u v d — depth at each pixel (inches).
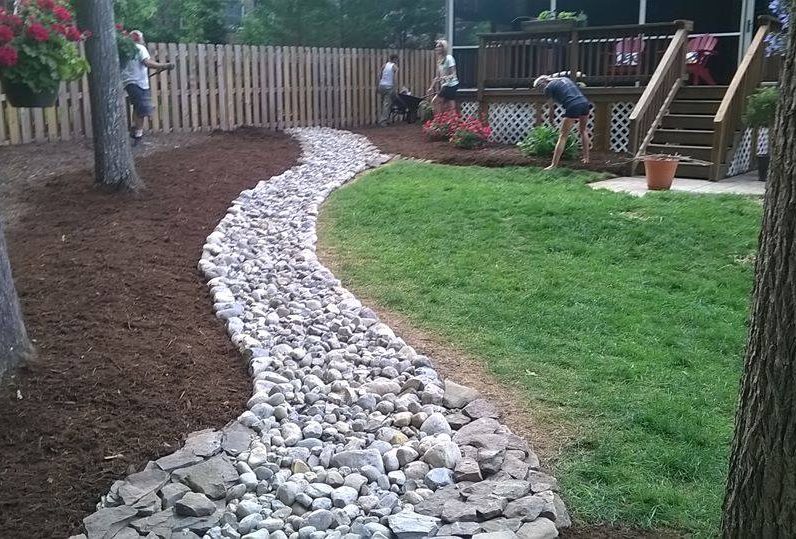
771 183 86.5
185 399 160.4
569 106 420.5
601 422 153.0
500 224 308.2
